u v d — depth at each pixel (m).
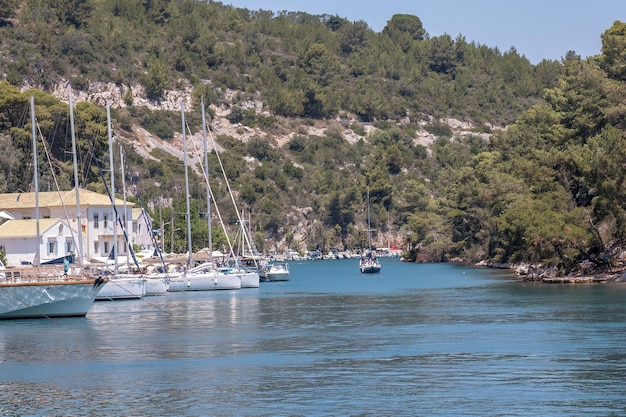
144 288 111.94
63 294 86.06
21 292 84.69
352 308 95.81
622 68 140.88
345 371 55.47
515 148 195.25
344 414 45.12
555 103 194.25
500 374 53.38
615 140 117.69
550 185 123.88
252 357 61.56
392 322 80.25
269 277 160.88
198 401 48.47
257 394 49.69
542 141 186.88
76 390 51.84
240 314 91.12
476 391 49.12
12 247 138.25
